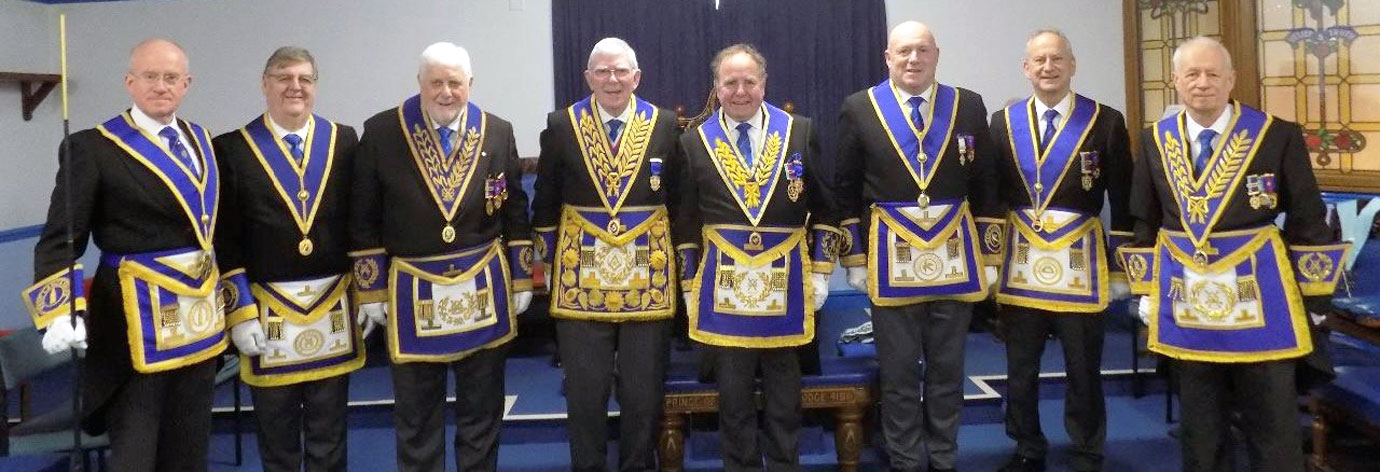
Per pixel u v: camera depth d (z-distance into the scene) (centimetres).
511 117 628
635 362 327
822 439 392
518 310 329
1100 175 341
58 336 261
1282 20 481
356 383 486
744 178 319
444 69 304
